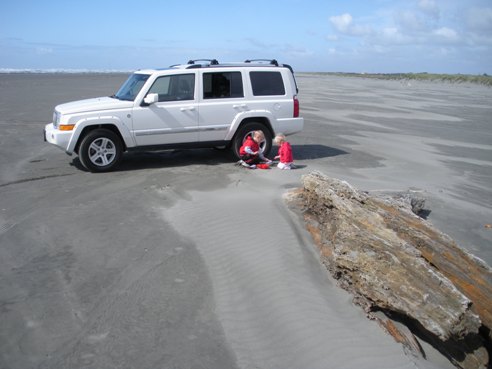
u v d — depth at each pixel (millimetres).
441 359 4145
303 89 43156
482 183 9633
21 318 3967
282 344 3807
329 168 9844
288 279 4766
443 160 11828
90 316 4031
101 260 5086
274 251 5316
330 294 4617
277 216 6262
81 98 22656
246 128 9750
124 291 4461
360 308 4434
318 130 15984
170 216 6434
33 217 6344
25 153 10469
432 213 7406
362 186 8242
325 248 5270
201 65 9531
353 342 3889
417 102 31453
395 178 9391
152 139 9094
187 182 8125
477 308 4328
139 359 3521
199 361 3543
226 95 9555
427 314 3990
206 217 6320
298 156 11188
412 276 4172
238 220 6160
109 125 8852
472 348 4141
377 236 4617
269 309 4270
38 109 18328
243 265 5031
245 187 7750
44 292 4395
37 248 5355
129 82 9742
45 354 3525
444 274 4539
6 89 28156
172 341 3756
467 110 26562
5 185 7867
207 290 4555
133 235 5773
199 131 9383
